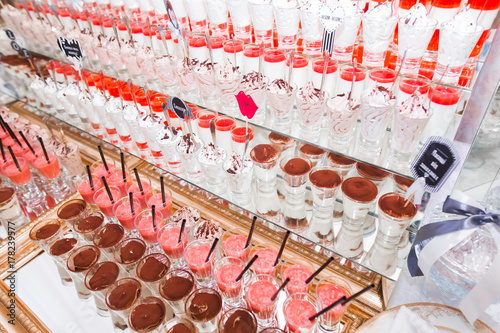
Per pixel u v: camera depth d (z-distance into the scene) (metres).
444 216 1.14
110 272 1.56
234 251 1.53
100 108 2.14
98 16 2.14
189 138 1.74
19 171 2.16
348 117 1.25
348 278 1.54
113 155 2.47
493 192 1.08
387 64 1.33
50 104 2.75
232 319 1.32
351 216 1.53
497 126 0.98
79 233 1.76
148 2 1.83
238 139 1.73
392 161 1.21
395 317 1.11
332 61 1.32
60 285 1.76
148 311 1.39
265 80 1.46
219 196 1.78
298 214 1.68
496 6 1.01
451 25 1.02
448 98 1.05
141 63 1.87
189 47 1.63
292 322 1.26
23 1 2.38
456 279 1.05
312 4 1.28
